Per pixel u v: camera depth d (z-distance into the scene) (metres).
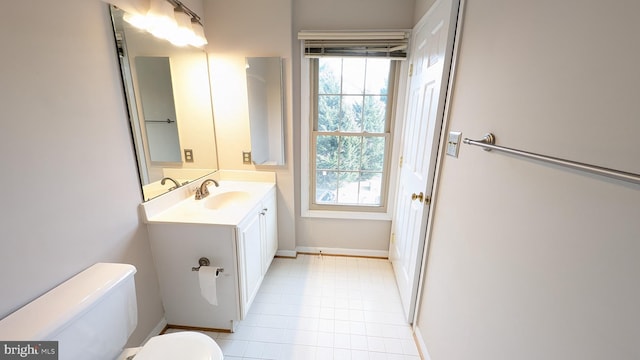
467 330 1.03
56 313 0.83
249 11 1.91
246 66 2.00
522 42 0.75
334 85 2.26
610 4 0.50
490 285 0.88
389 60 2.16
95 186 1.10
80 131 1.03
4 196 0.80
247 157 2.19
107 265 1.09
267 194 1.99
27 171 0.85
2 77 0.78
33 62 0.86
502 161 0.83
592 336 0.53
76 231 1.02
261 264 1.89
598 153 0.53
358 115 2.32
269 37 1.95
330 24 2.01
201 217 1.48
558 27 0.62
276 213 2.32
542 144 0.67
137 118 1.33
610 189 0.49
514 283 0.76
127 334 1.07
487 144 0.83
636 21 0.45
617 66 0.49
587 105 0.55
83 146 1.04
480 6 0.99
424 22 1.66
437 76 1.35
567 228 0.59
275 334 1.63
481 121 0.96
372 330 1.67
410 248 1.77
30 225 0.87
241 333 1.63
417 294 1.62
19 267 0.84
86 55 1.04
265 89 2.04
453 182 1.18
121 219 1.25
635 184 0.44
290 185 2.26
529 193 0.71
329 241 2.52
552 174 0.63
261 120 2.11
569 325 0.58
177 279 1.53
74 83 1.00
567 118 0.60
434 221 1.40
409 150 1.94
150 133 1.43
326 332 1.65
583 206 0.55
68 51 0.97
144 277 1.43
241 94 2.06
